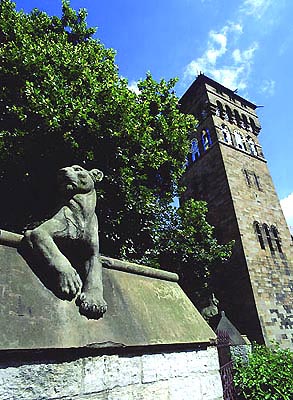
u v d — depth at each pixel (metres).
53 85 8.46
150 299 3.02
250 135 31.23
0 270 2.02
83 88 9.22
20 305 1.94
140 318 2.67
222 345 8.77
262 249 22.48
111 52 11.85
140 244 11.98
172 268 14.27
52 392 1.86
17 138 8.29
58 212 2.51
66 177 2.67
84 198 2.67
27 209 9.21
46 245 2.21
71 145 8.36
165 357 2.69
